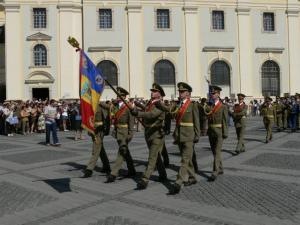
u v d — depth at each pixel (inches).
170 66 1608.0
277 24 1700.3
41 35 1501.0
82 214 311.4
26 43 1498.5
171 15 1603.1
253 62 1672.0
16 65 1492.4
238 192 364.2
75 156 608.7
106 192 377.7
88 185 408.5
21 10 1496.1
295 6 1711.4
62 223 292.2
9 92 1487.5
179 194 362.9
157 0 1589.6
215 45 1637.6
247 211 306.7
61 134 1018.7
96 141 451.2
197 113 382.0
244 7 1659.7
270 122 733.9
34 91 1514.5
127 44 1571.1
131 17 1568.7
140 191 378.0
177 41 1608.0
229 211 307.7
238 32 1658.5
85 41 1545.3
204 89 1621.6
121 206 329.4
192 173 398.0
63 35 1512.1
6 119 1014.4
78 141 842.8
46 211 322.3
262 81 1690.5
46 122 763.4
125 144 423.5
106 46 1550.2
